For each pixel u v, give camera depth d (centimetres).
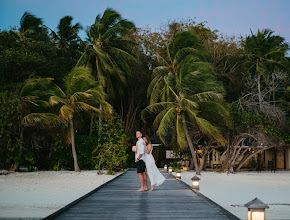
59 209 755
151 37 3488
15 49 2633
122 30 2992
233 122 2655
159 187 1366
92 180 1702
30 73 2570
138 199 998
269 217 763
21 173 2212
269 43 3325
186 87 2428
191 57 2455
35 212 768
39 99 2372
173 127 2667
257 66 3200
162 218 707
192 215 743
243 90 3272
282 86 3325
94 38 3097
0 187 1341
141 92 3634
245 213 801
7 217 706
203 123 2373
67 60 3375
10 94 2238
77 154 2627
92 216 727
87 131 3466
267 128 2606
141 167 1205
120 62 3098
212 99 2428
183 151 2998
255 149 2919
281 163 3806
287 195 1223
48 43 3288
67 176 1989
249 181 1900
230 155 2817
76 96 2373
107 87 3159
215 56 3388
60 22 3553
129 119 3769
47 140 2594
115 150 2220
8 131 2245
